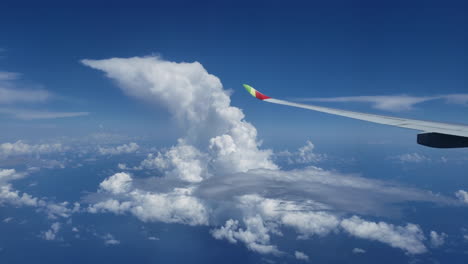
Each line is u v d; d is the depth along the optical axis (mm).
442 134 8633
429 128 9039
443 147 8633
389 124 9680
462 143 8602
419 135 9031
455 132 8406
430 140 8711
